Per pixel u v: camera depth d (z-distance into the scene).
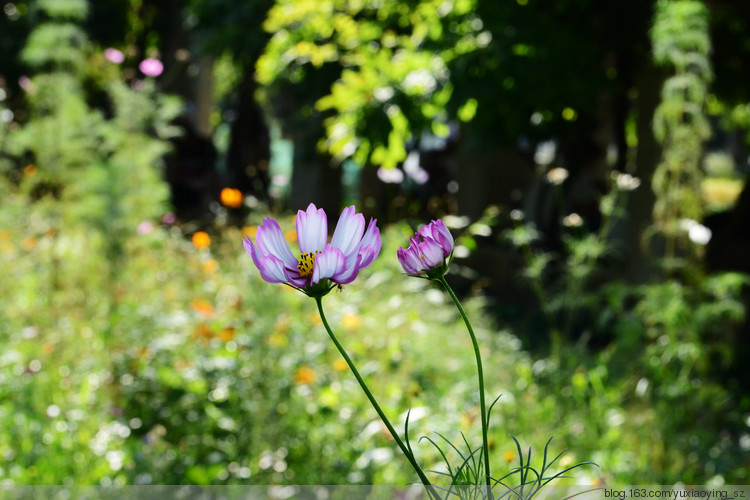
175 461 3.44
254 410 3.63
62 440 3.49
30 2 13.18
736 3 7.83
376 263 5.61
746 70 8.46
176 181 12.96
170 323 4.37
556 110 6.78
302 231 1.10
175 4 17.20
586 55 6.69
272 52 8.39
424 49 6.77
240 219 6.74
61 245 5.80
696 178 5.60
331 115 10.99
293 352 4.08
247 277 4.61
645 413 4.20
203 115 19.25
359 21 8.08
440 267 1.12
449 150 13.12
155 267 5.75
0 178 7.12
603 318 5.14
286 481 3.33
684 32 5.64
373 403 1.00
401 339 4.64
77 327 4.62
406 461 3.25
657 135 5.66
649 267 6.81
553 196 9.41
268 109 15.09
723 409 4.91
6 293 5.09
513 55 6.31
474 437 3.36
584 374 4.78
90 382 4.03
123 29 16.41
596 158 9.56
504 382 4.44
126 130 7.32
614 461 3.71
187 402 3.71
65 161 7.36
